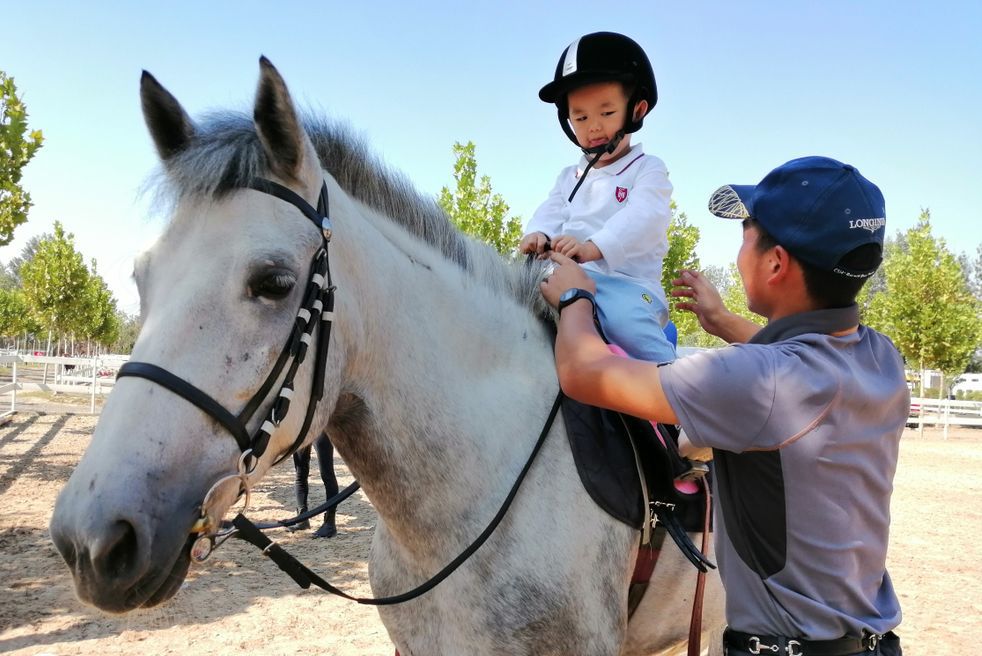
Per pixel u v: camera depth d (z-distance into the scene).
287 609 4.69
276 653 4.03
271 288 1.42
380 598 1.76
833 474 1.36
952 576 5.97
